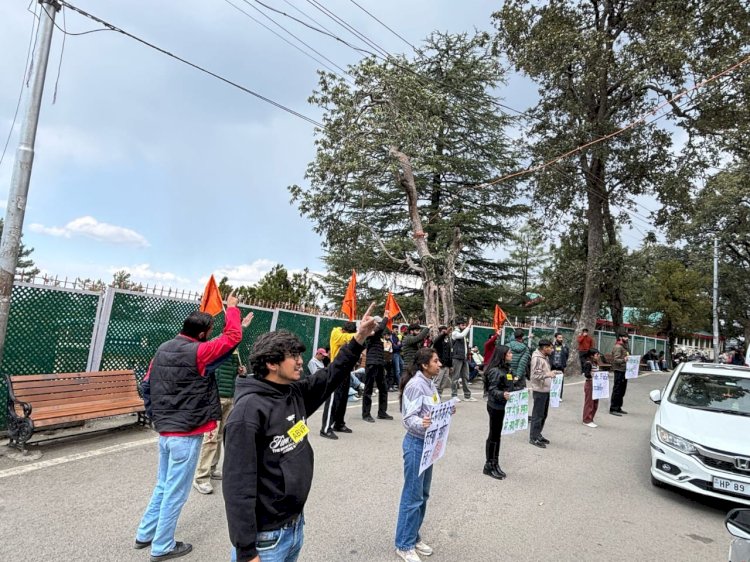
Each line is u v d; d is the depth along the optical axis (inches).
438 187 975.0
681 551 168.4
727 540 179.9
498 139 952.9
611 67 668.7
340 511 179.0
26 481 183.5
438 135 880.9
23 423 208.7
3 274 219.6
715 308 1093.8
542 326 869.8
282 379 89.7
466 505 196.2
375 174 606.2
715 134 705.0
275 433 84.7
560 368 480.1
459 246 631.8
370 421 336.2
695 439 212.2
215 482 200.7
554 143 770.8
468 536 168.2
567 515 192.9
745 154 740.7
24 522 151.8
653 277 1203.2
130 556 137.6
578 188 801.6
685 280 1157.1
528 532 174.6
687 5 649.0
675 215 784.9
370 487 204.8
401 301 930.7
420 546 153.4
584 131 714.2
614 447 311.9
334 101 569.3
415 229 614.2
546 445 305.7
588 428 366.6
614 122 735.7
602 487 231.1
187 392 139.6
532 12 743.1
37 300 245.3
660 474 221.1
